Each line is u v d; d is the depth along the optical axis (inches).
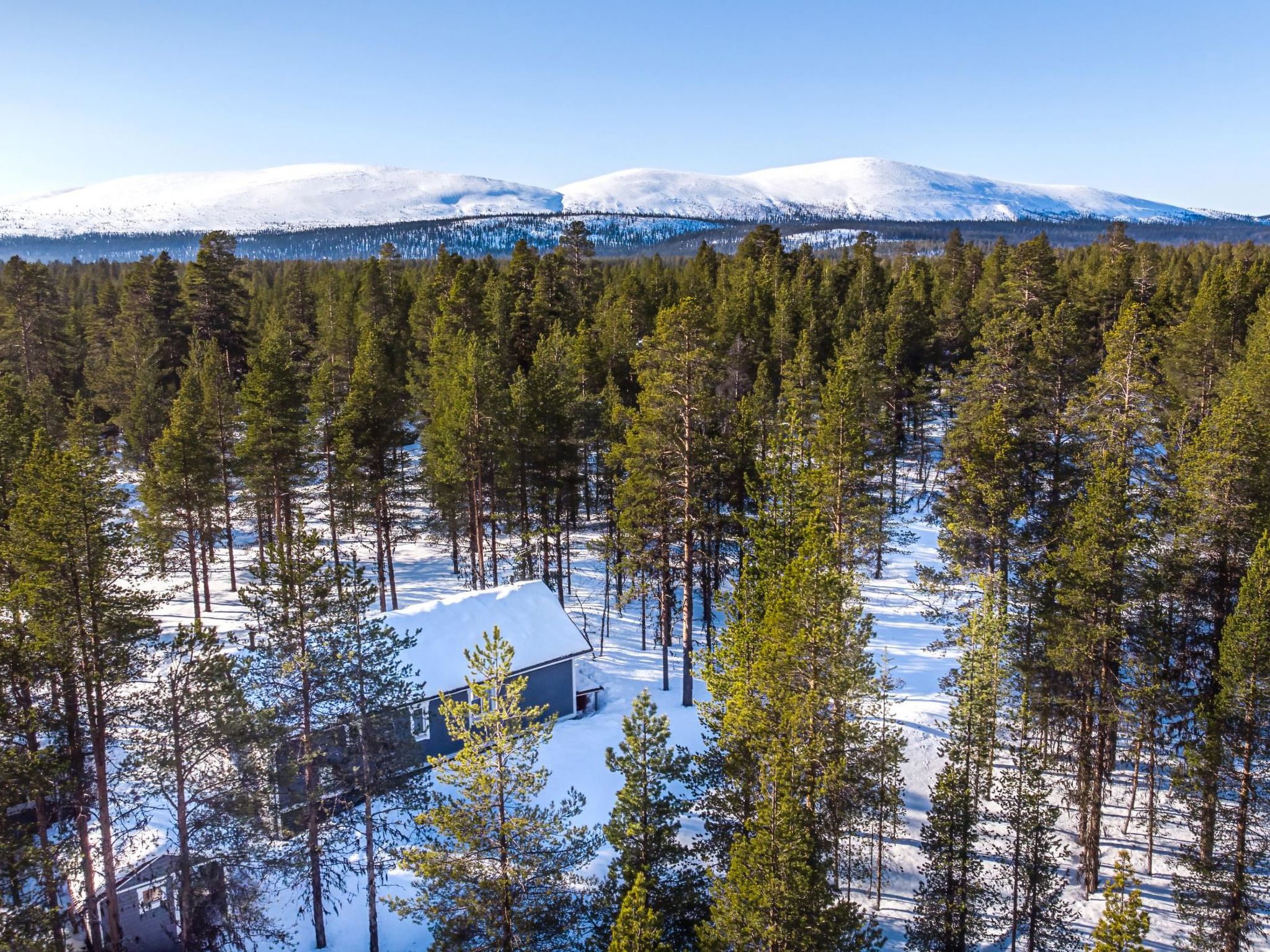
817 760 796.0
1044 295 2247.8
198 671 695.1
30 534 662.5
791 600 796.0
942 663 1392.7
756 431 1611.7
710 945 612.7
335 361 2222.0
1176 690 981.8
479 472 1582.2
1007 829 908.6
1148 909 940.6
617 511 1542.8
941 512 1409.9
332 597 772.0
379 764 805.9
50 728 668.1
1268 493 999.6
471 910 656.4
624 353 2300.7
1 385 1747.0
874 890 983.6
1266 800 834.8
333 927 824.3
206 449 1622.8
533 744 695.7
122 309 2731.3
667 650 1343.5
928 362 2404.0
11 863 611.8
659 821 711.7
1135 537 916.6
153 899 807.7
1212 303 1716.3
